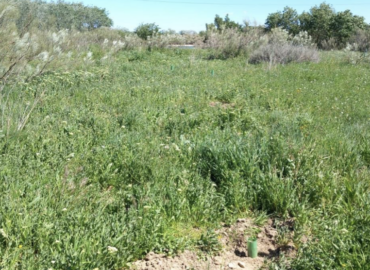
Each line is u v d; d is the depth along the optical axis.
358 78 12.79
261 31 22.78
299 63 16.91
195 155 5.22
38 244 3.29
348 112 7.95
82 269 2.99
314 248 3.29
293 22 42.66
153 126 6.54
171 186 4.33
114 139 5.55
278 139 5.12
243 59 18.53
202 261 3.41
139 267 3.29
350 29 38.44
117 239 3.30
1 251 3.13
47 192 4.05
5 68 8.57
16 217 3.49
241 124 6.70
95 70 11.78
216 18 42.81
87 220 3.58
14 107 6.25
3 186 4.02
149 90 9.15
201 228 3.83
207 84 10.59
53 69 10.38
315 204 4.21
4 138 5.11
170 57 18.80
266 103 8.61
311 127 6.55
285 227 3.79
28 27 10.49
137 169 4.70
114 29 28.00
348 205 4.05
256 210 4.18
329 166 4.81
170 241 3.56
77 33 18.89
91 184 4.39
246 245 3.63
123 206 3.97
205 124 6.66
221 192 4.44
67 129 5.86
